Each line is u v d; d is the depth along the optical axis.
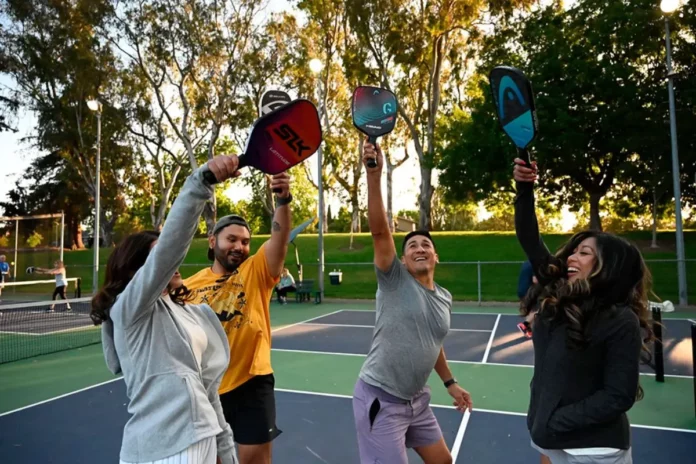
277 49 26.19
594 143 21.41
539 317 2.20
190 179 1.72
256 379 3.01
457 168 23.39
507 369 7.39
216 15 25.61
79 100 27.84
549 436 1.98
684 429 4.75
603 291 2.01
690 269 19.36
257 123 1.81
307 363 7.94
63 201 38.69
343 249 26.95
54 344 10.20
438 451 2.85
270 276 3.16
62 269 16.69
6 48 26.64
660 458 4.11
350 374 7.17
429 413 2.88
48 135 28.02
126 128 28.56
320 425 4.93
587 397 1.93
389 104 2.51
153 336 1.86
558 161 21.14
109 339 2.00
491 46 25.69
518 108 2.22
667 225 42.81
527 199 2.40
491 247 24.28
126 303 1.81
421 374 2.69
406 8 25.27
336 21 28.84
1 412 5.53
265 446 2.98
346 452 4.24
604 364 1.94
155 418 1.81
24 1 25.39
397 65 27.14
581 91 20.88
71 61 26.20
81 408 5.65
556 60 20.69
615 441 1.94
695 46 19.92
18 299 20.88
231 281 3.11
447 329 2.79
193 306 2.17
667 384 6.39
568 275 2.17
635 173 21.28
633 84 20.36
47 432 4.85
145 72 26.38
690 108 19.62
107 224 38.44
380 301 2.76
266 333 3.11
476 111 23.52
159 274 1.74
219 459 2.16
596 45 21.50
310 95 27.86
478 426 4.85
